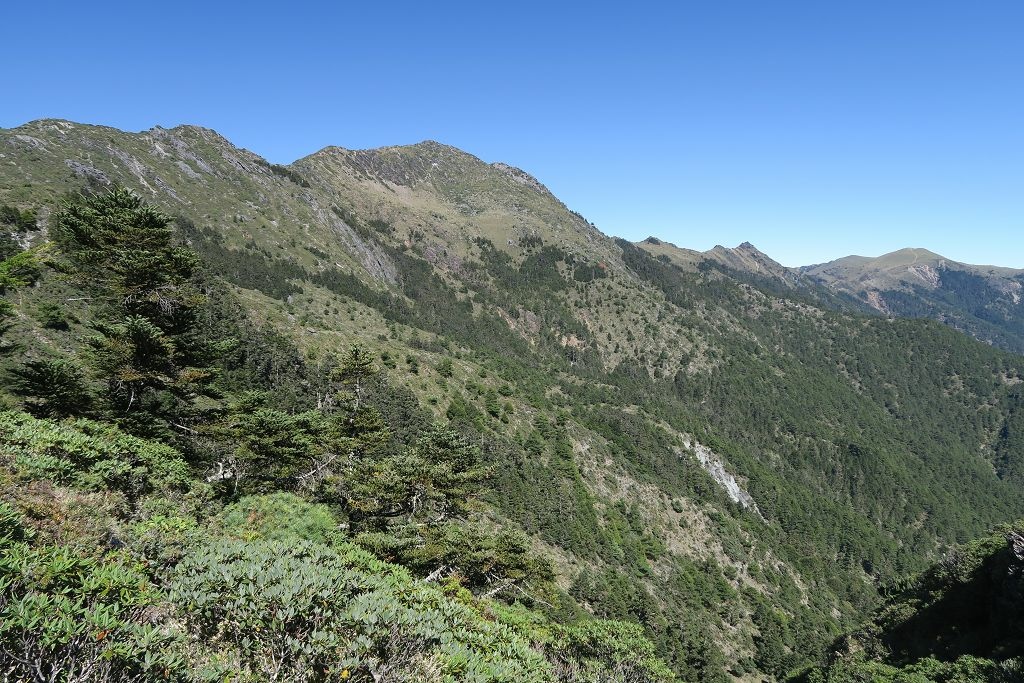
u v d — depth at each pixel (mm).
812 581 104250
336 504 29641
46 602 5039
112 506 11086
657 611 63188
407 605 10289
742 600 83312
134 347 20953
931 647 29156
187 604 6859
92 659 4863
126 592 6172
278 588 7312
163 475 16312
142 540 9289
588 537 70062
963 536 149875
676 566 80750
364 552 14594
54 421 17953
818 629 83812
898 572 124250
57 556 6238
